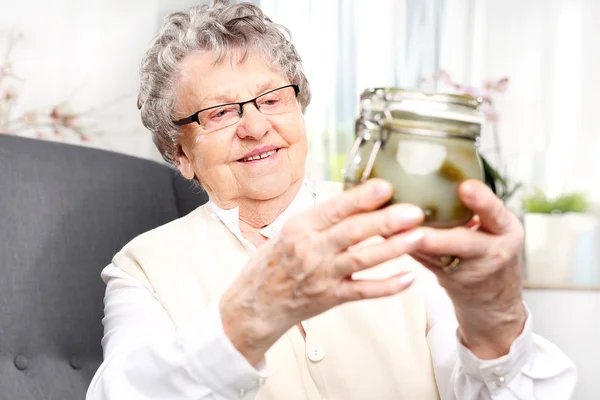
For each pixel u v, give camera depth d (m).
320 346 1.09
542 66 3.54
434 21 3.52
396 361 1.08
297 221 0.63
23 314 1.16
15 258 1.17
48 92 3.67
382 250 0.60
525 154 3.55
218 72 1.11
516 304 0.75
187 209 1.44
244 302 0.72
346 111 3.56
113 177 1.33
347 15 3.56
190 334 0.79
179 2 3.85
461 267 0.65
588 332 2.03
